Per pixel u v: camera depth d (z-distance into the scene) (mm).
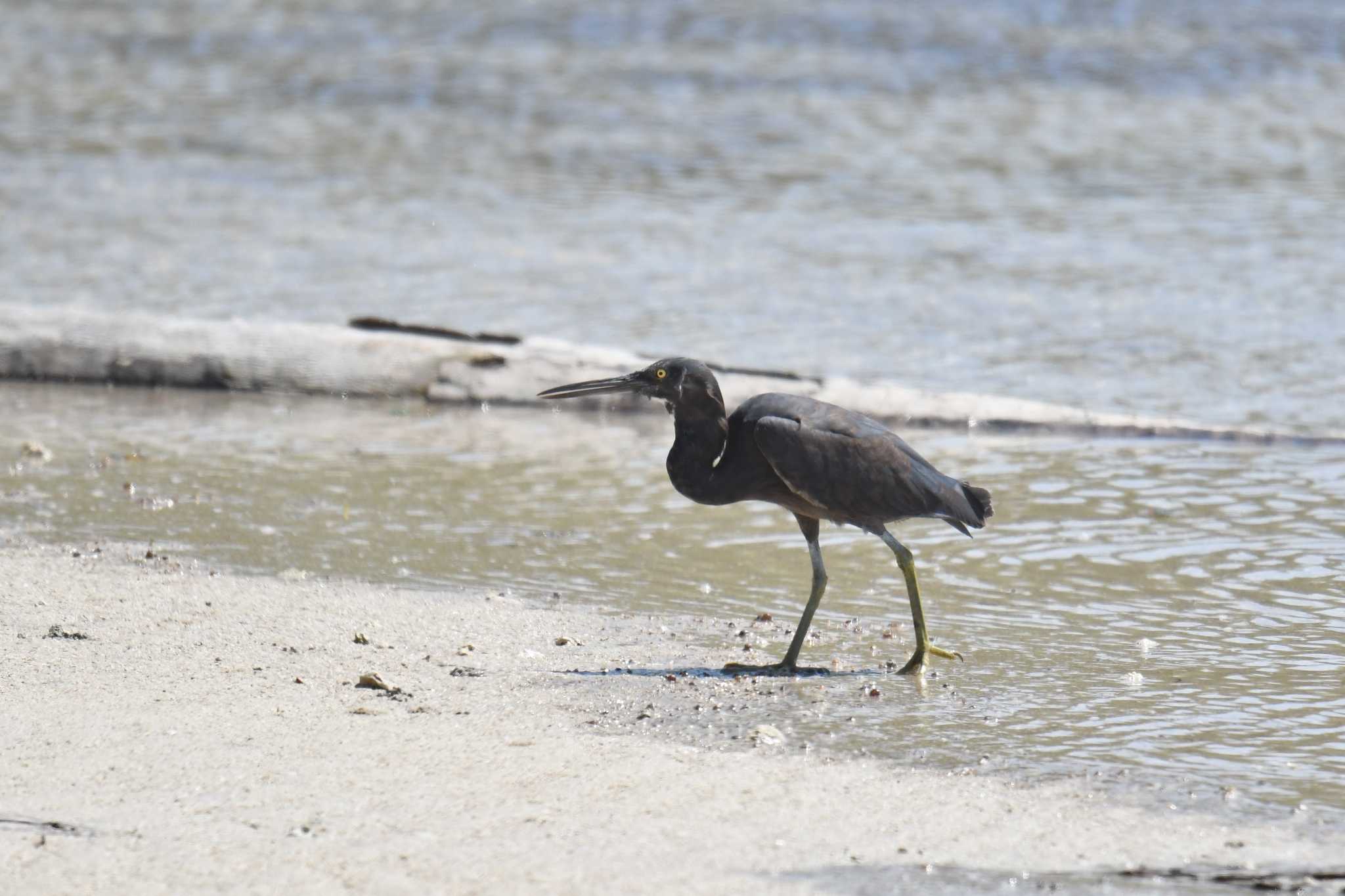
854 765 8211
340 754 8148
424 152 33656
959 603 11398
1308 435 16125
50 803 7469
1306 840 7367
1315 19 46156
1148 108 37781
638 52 42500
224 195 29781
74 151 33219
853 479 9969
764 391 17016
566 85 39375
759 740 8531
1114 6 47469
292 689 9164
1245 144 34125
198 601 10977
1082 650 10320
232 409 17844
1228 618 10969
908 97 38688
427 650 10086
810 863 7031
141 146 33781
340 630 10430
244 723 8570
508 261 25031
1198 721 8945
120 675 9320
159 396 18438
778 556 12609
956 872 6969
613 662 9969
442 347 18797
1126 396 17953
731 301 22531
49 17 47438
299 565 12016
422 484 14656
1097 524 13328
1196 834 7414
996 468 15242
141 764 7957
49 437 16219
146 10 48375
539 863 6957
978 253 25562
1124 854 7188
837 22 45406
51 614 10547
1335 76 40656
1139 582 11812
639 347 20016
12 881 6711
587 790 7762
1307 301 22250
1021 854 7168
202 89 39375
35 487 14133
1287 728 8852
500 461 15602
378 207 28906
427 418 17641
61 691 9023
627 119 36375
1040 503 14016
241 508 13633
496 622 10766
